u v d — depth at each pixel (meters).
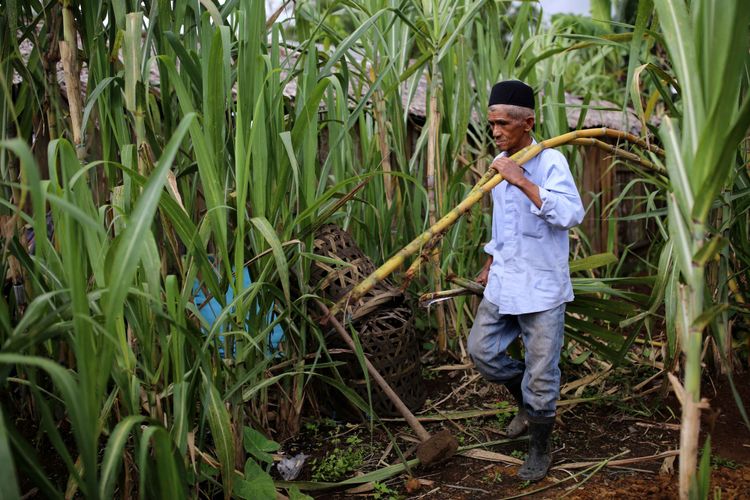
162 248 2.13
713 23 1.29
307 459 2.44
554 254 2.20
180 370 1.69
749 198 2.77
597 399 2.88
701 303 1.36
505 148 2.22
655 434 2.60
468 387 3.18
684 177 1.37
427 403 3.00
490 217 3.49
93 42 2.08
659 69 2.44
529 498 2.12
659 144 3.97
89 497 1.18
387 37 3.33
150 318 1.69
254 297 2.21
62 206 1.13
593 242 5.36
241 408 2.11
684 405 1.37
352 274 2.71
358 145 3.85
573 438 2.59
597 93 6.27
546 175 2.17
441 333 3.45
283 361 2.62
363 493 2.19
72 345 1.46
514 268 2.22
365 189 3.23
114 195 1.84
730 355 3.04
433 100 3.15
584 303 2.68
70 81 2.02
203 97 1.94
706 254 1.34
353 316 2.58
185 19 2.22
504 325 2.38
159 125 2.19
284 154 2.14
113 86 2.05
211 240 2.74
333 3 2.45
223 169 2.05
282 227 2.33
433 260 3.29
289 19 2.72
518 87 2.15
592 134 2.20
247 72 2.11
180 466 1.56
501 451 2.51
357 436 2.65
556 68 3.92
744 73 2.51
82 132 2.02
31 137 2.40
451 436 2.34
